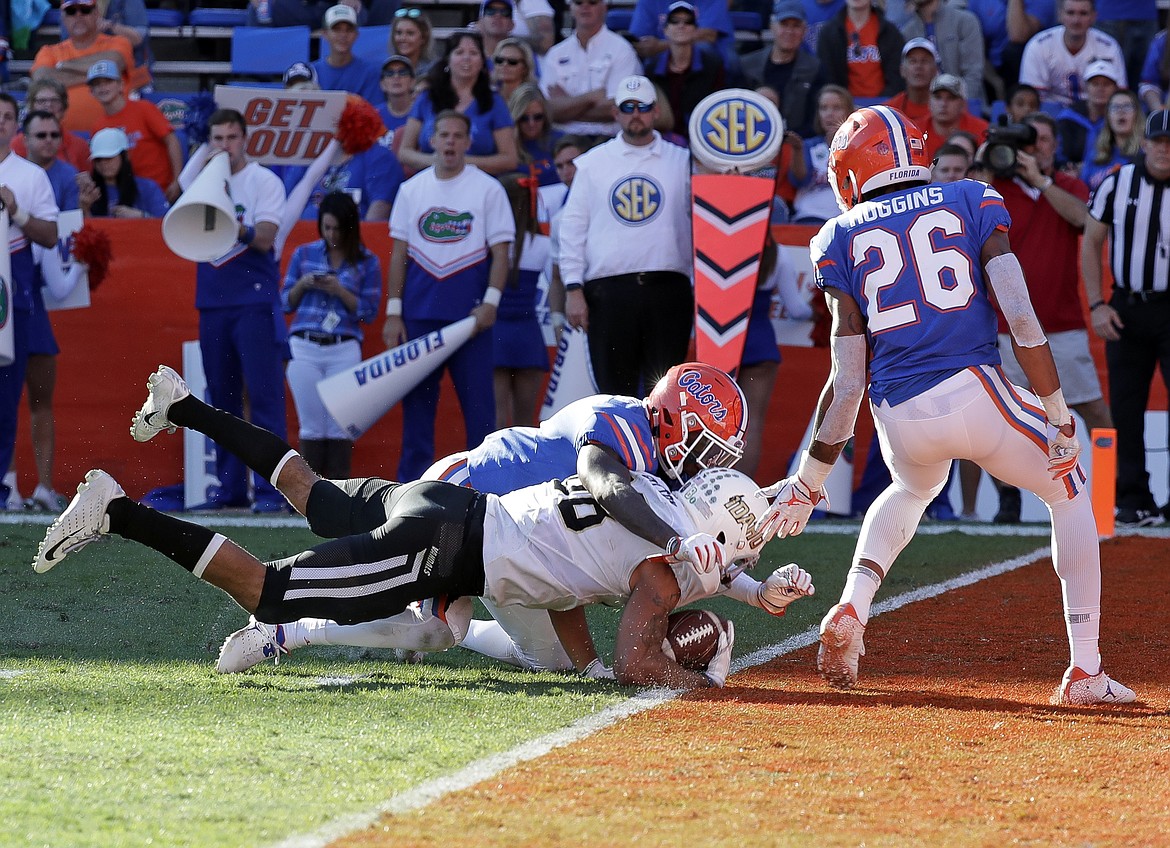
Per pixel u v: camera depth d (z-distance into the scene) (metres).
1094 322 32.41
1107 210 31.91
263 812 10.13
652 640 14.93
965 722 13.75
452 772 11.32
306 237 34.50
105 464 33.59
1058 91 42.91
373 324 34.47
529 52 36.38
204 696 14.05
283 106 33.38
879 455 35.00
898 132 15.23
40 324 32.00
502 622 16.09
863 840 10.01
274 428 32.22
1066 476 14.84
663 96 33.88
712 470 15.23
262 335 31.89
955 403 14.55
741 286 29.41
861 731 13.24
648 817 10.34
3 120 30.95
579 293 29.98
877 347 14.99
